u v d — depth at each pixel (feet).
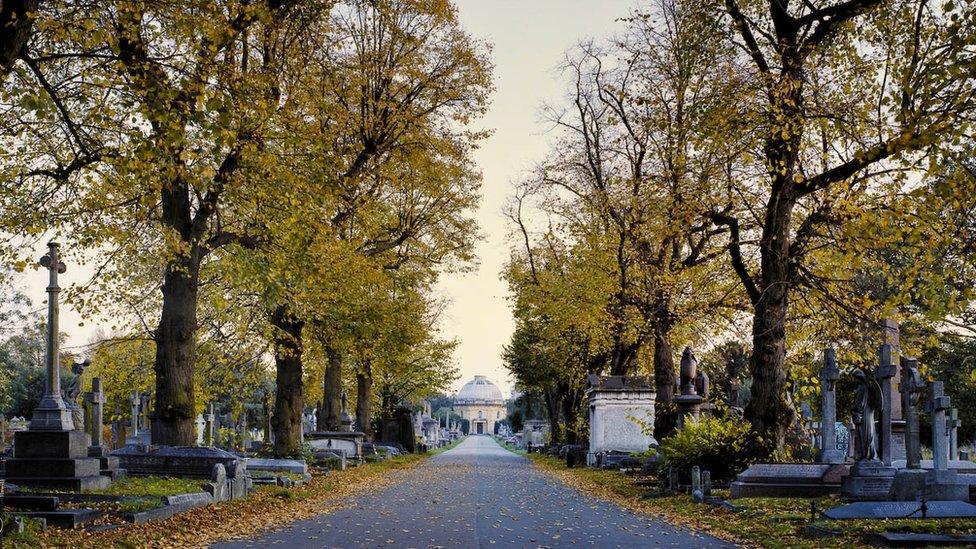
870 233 56.85
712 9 79.05
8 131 62.64
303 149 76.18
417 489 101.24
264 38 79.25
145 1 53.67
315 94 90.99
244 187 75.66
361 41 111.55
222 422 214.90
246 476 80.48
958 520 54.29
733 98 73.41
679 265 104.83
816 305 89.10
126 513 54.75
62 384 249.75
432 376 260.01
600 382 150.10
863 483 66.08
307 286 95.55
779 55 73.36
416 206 134.51
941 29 58.59
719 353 130.82
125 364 147.02
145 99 53.78
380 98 111.34
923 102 47.50
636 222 111.24
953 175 48.57
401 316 141.18
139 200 61.16
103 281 75.15
